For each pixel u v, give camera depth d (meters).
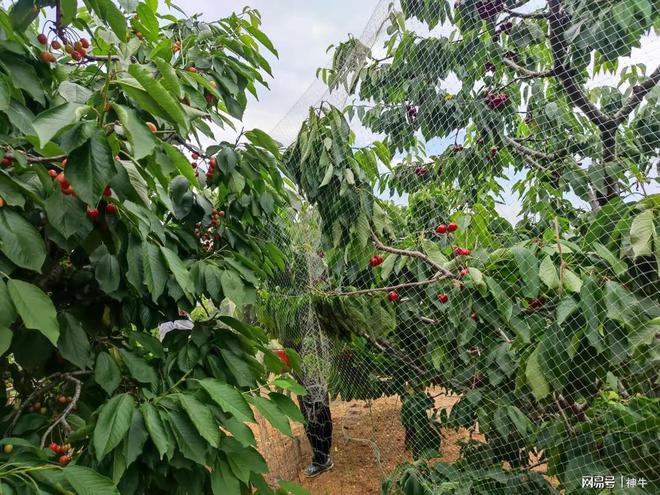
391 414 3.48
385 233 2.66
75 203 1.33
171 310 2.09
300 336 2.96
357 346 2.82
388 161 2.55
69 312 1.74
